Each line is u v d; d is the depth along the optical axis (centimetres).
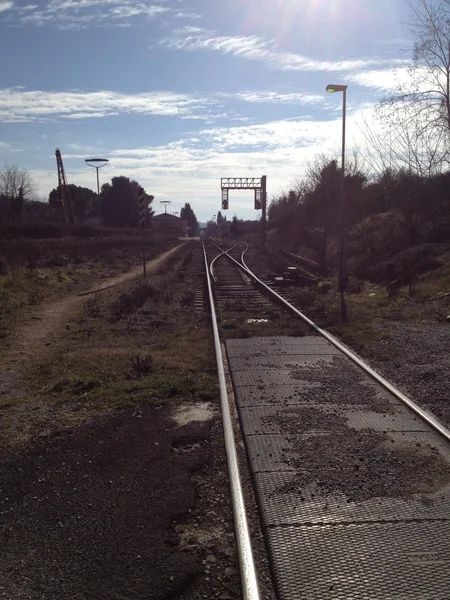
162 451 629
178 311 1691
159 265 3756
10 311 1650
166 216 16925
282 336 1272
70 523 481
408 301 1725
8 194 6047
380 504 493
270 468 571
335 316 1521
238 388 854
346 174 4531
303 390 840
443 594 375
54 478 568
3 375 963
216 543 453
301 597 375
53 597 385
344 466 573
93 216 11812
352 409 751
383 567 404
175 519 491
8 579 406
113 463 601
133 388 860
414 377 898
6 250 2988
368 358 1059
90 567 418
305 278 2405
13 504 516
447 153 2767
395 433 662
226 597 387
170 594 388
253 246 6781
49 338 1298
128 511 499
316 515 477
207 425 705
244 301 1902
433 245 2430
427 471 558
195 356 1071
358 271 2608
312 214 5484
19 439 673
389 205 3512
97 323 1499
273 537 445
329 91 1931
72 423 724
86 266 3403
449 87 2581
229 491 534
